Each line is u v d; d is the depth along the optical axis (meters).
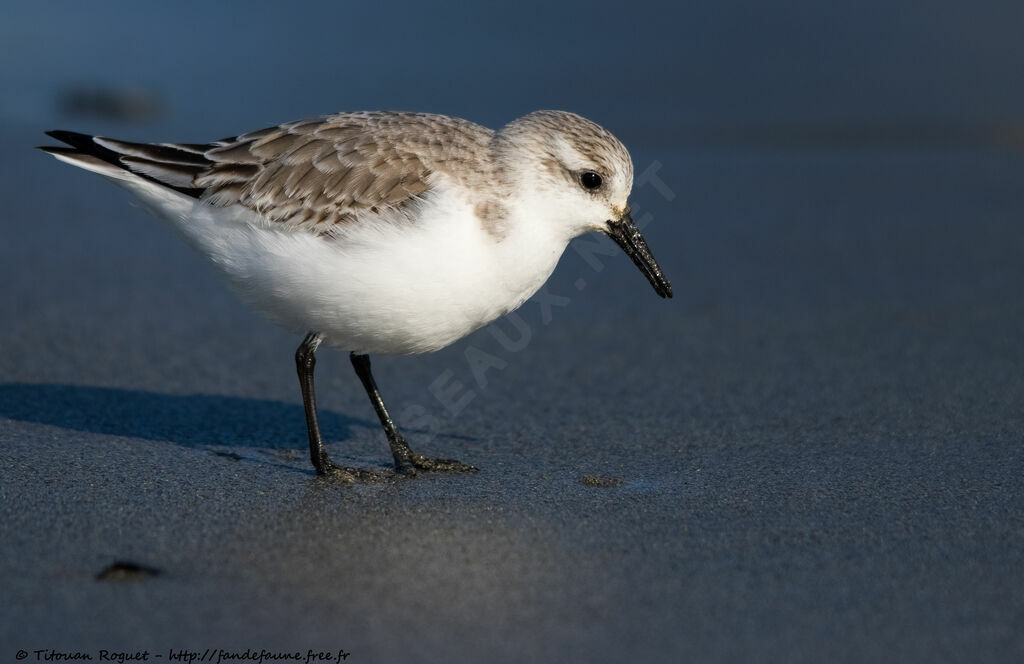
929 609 6.91
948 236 16.31
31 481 8.91
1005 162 19.84
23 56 24.27
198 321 13.38
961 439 10.07
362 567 7.51
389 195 8.93
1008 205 17.59
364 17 27.39
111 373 11.72
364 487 9.14
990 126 21.50
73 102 21.73
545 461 9.84
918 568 7.46
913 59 24.59
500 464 9.79
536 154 9.27
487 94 22.06
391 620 6.79
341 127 9.39
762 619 6.80
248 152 9.27
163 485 8.98
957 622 6.75
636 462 9.77
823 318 13.57
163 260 15.45
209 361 12.24
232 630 6.66
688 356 12.58
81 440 9.93
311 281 8.90
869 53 25.06
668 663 6.31
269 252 8.95
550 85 22.86
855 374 11.88
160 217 9.53
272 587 7.19
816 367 12.12
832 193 18.44
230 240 9.13
